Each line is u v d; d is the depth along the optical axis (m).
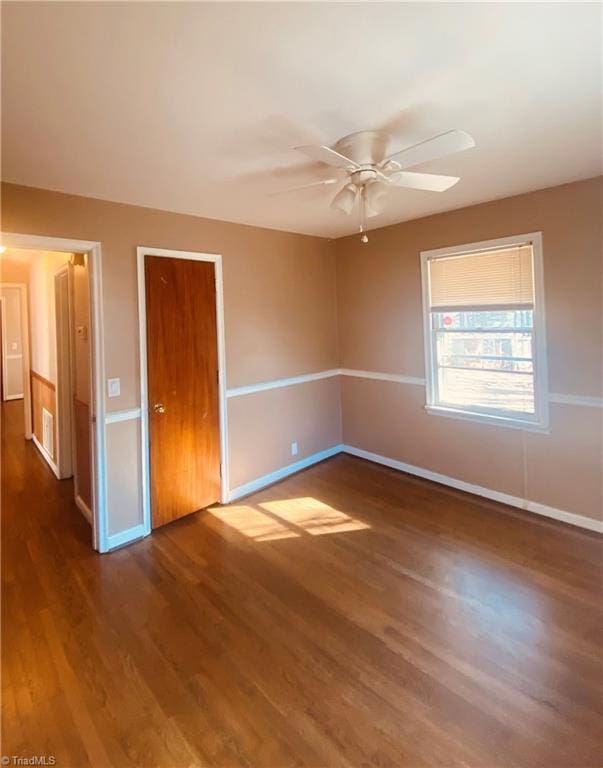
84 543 3.07
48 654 2.03
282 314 4.14
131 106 1.76
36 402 5.40
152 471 3.22
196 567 2.75
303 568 2.71
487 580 2.54
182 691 1.82
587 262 2.91
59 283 4.13
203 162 2.33
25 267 5.57
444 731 1.62
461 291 3.61
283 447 4.23
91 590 2.53
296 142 2.12
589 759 1.50
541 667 1.90
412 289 3.97
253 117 1.88
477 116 1.95
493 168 2.64
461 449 3.78
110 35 1.34
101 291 2.90
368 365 4.49
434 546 2.92
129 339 3.05
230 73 1.56
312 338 4.47
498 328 3.45
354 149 2.14
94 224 2.85
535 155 2.44
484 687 1.80
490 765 1.50
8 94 1.65
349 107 1.83
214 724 1.67
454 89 1.72
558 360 3.11
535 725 1.63
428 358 3.91
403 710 1.71
